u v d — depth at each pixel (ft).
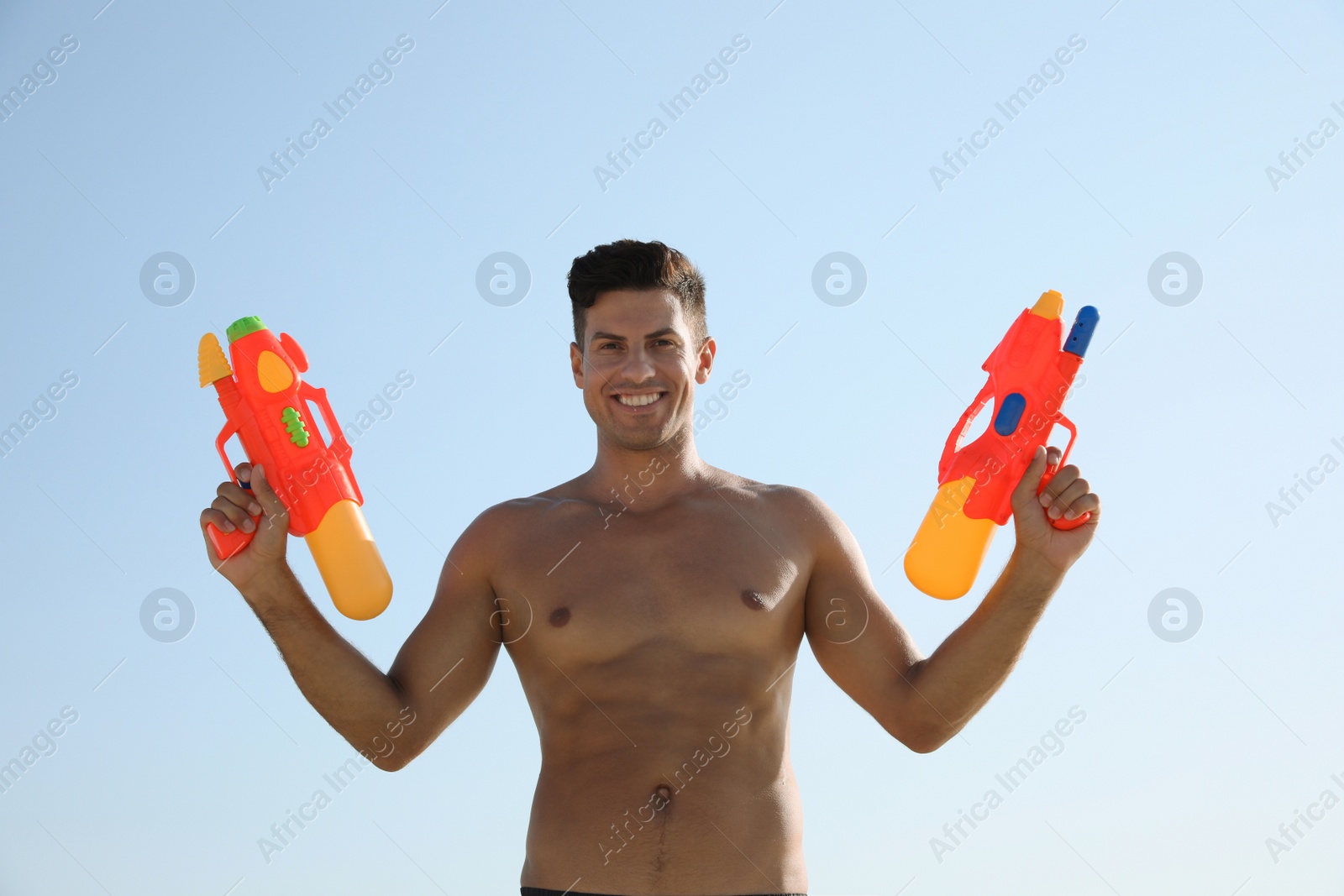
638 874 10.89
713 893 10.87
